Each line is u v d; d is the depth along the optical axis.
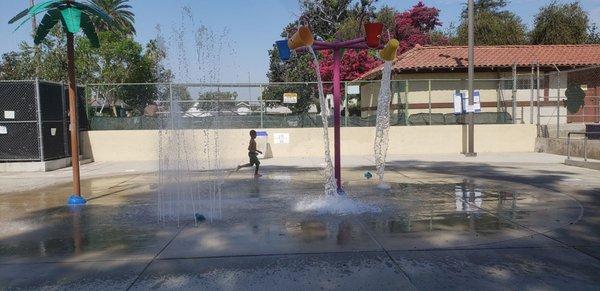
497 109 21.22
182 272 4.84
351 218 7.11
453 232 6.23
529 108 21.30
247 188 10.23
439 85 20.98
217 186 10.55
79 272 4.91
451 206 8.00
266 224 6.79
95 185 11.34
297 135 18.28
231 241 5.93
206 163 16.03
